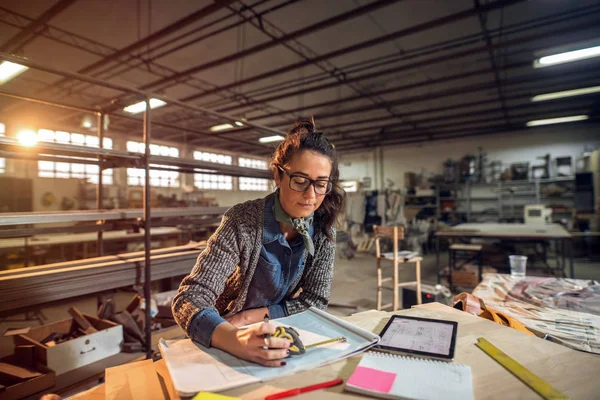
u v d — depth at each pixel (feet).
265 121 31.86
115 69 19.62
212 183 40.91
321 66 19.25
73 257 18.53
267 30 15.65
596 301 4.52
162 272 7.89
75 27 15.11
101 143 9.55
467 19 14.79
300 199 2.85
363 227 31.22
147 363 2.68
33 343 6.00
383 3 12.45
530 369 2.20
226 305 3.52
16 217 5.68
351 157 44.68
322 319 3.12
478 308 3.72
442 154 38.29
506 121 30.60
